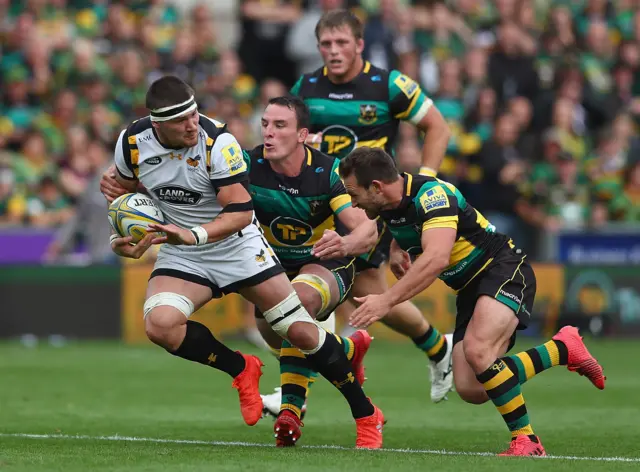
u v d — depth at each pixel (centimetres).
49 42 5522
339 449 2170
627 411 2912
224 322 4888
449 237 2088
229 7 6881
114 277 4922
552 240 5325
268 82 5716
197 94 5588
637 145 5838
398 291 2052
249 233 2217
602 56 6316
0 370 3844
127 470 1806
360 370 2383
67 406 2972
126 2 5978
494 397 2105
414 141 5322
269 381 3569
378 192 2109
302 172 2339
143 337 4909
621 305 5066
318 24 2694
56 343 4847
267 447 2208
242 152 2267
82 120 5422
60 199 5259
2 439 2327
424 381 3612
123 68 5619
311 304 2291
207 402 3078
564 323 4991
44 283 4931
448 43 6203
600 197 5609
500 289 2150
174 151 2120
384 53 5619
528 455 2059
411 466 1862
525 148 5525
